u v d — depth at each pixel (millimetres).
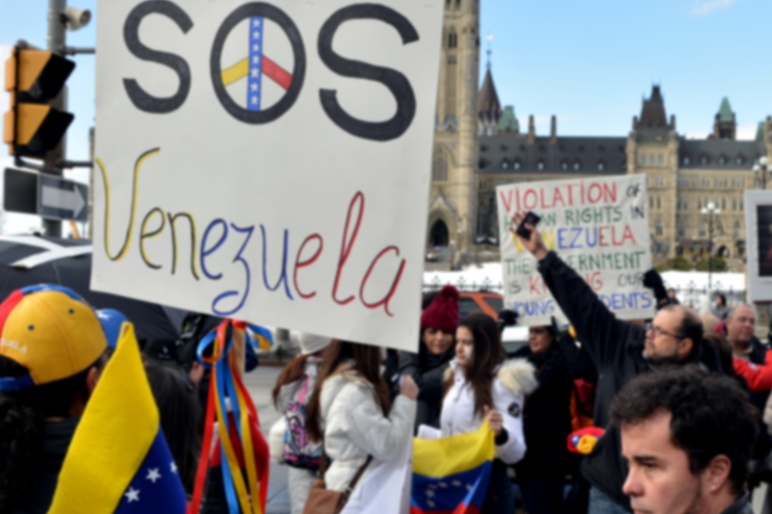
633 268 8633
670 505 2227
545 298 8562
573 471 6977
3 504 2539
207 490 5270
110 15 3756
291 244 3672
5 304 2730
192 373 5656
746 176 168000
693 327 5000
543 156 172500
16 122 7047
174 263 3717
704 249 163375
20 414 2572
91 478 2496
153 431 2578
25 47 7195
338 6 3660
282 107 3688
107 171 3768
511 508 6121
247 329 4555
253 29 3693
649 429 2234
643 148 167500
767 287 11094
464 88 146750
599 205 8680
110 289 3746
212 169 3713
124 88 3760
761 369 7293
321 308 3656
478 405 5805
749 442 2236
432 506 5586
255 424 4246
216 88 3711
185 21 3725
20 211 7656
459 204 146750
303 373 5562
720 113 195875
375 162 3643
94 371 2781
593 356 5543
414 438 5684
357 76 3652
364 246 3645
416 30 3619
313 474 5539
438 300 6922
